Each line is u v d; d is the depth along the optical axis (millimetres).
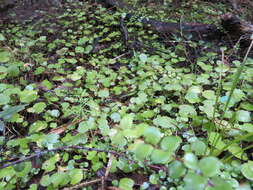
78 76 2182
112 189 1343
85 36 3098
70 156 1572
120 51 2848
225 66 2260
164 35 3113
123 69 2377
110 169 1409
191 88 1964
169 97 2115
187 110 1771
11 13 3498
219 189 729
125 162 1423
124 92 2158
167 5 4180
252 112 1884
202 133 1721
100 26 3174
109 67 2555
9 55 2463
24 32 3043
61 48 2889
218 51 2836
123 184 1292
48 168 1424
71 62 2398
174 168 783
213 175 749
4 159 1509
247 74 2117
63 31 3227
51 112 1818
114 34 2928
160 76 2330
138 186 1402
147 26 3201
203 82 2109
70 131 1776
